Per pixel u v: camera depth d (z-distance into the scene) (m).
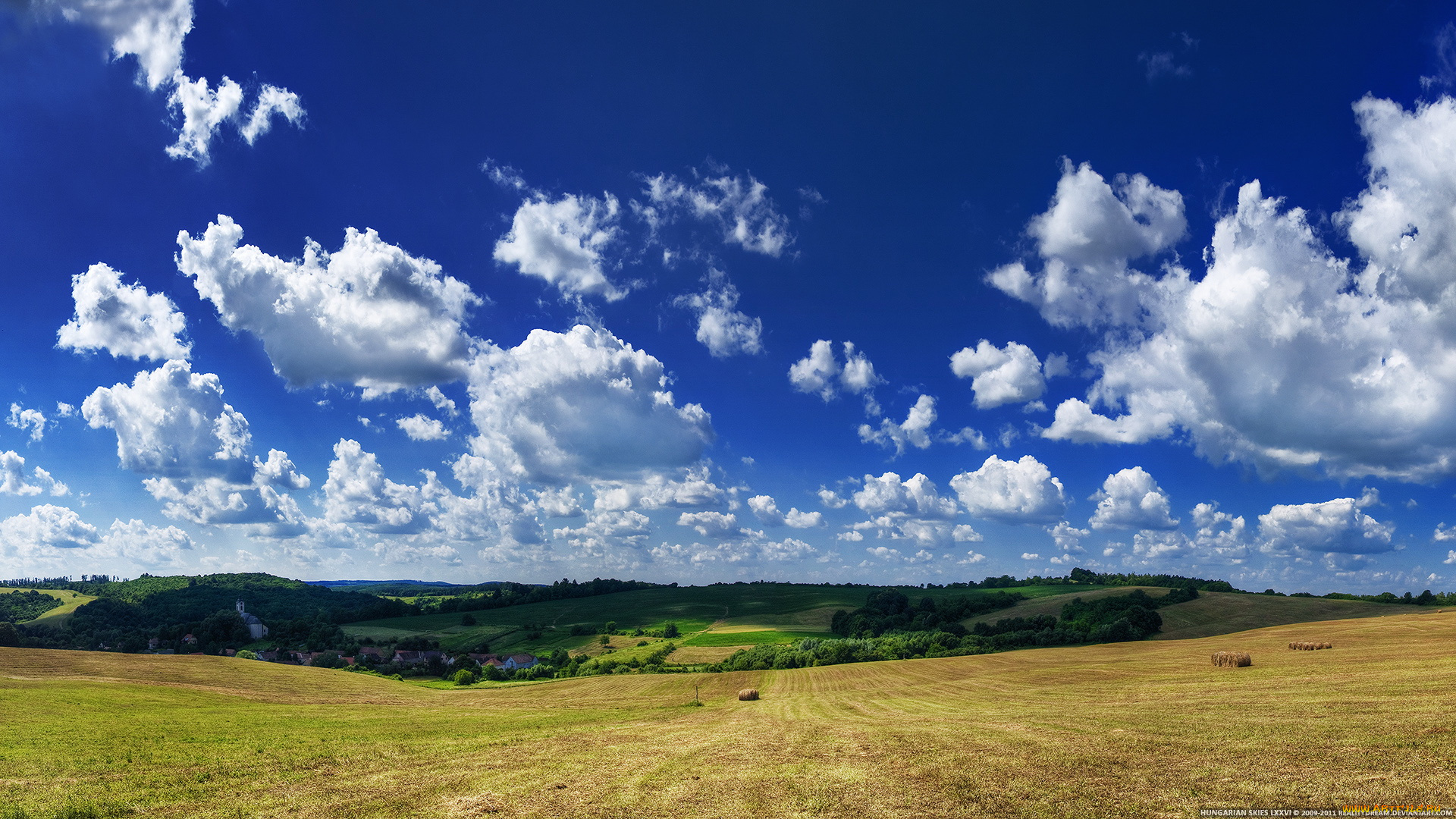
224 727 34.66
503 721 41.78
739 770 21.72
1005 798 16.27
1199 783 16.22
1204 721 24.50
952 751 22.88
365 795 19.22
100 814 17.44
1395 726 20.11
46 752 25.84
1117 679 47.16
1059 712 31.47
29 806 18.08
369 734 33.31
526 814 16.91
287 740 30.20
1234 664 46.84
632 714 47.44
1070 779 17.53
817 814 16.02
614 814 16.66
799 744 26.83
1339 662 42.41
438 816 16.98
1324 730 20.64
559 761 24.05
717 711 48.16
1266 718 23.89
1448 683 28.23
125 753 25.78
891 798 17.00
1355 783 15.15
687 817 16.19
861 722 34.78
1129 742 21.66
